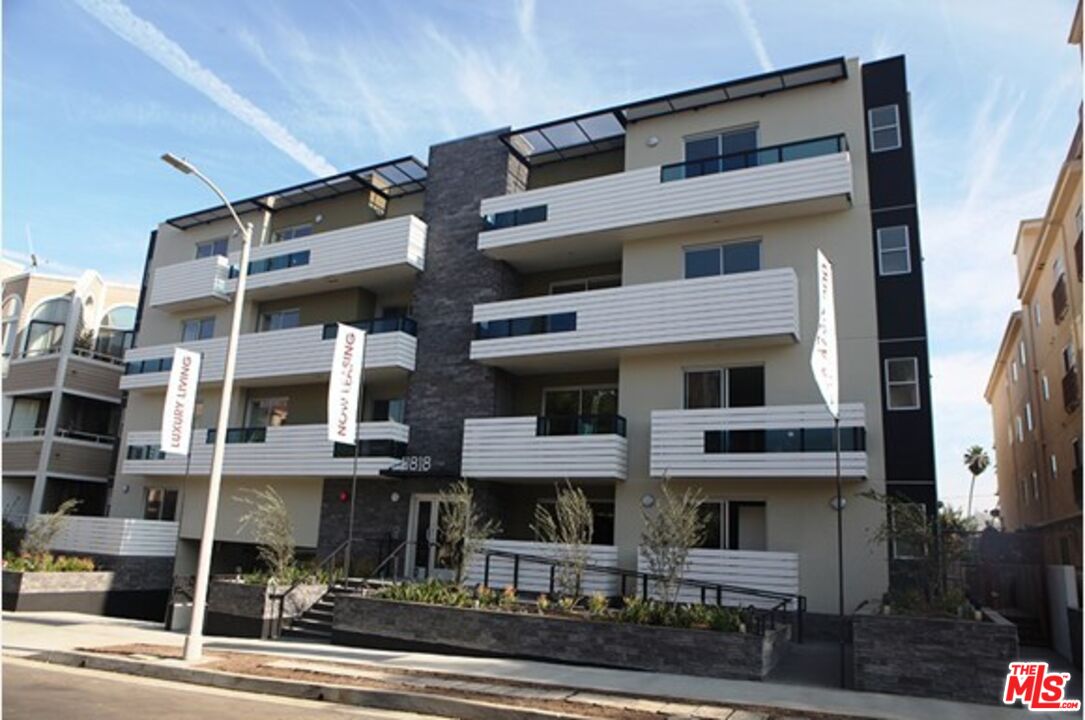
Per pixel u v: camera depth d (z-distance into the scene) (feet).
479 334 66.18
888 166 56.39
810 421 51.72
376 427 68.49
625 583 55.83
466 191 72.74
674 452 54.90
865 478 51.08
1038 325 81.05
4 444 100.37
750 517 55.11
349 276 75.61
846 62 59.06
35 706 27.99
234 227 91.56
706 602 50.34
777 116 60.75
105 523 74.23
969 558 45.68
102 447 102.32
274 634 49.29
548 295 70.64
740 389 57.62
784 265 57.72
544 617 40.52
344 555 67.00
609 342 59.31
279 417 81.00
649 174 61.16
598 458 57.62
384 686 32.71
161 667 36.81
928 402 51.55
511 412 69.31
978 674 32.42
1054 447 75.36
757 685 34.47
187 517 81.41
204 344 82.02
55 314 107.96
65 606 64.13
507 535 65.87
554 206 64.69
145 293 102.99
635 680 34.96
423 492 67.62
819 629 50.34
